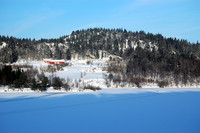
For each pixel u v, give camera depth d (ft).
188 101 269.03
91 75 488.44
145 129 154.81
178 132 149.28
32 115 189.67
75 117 184.14
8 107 219.00
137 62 582.35
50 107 221.05
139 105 239.09
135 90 364.99
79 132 147.33
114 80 418.72
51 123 166.30
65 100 260.42
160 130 153.28
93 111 206.59
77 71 558.97
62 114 193.77
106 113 199.82
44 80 328.90
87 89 347.77
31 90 319.27
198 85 457.27
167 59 604.08
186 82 452.35
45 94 298.97
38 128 154.81
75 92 324.39
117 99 276.21
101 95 304.09
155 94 327.67
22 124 163.53
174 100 276.41
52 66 595.47
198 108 225.76
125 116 189.37
